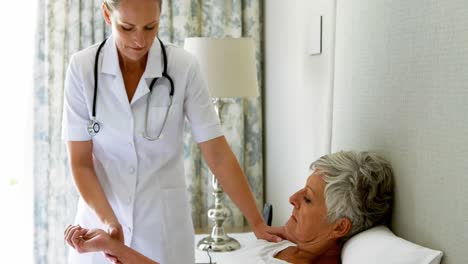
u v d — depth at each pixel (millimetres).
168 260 1688
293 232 1622
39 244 3094
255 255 1627
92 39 3061
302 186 2428
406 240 1421
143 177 1650
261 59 3148
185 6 3053
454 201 1229
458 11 1207
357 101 1718
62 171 3064
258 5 3105
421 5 1354
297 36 2477
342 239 1547
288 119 2646
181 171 1728
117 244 1386
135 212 1656
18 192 3209
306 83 2354
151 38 1455
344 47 1805
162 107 1631
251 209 1743
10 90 3160
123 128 1605
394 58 1486
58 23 3002
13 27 3135
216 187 2451
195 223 3156
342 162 1504
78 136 1625
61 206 3074
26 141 3170
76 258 1694
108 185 1668
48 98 3025
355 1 1713
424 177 1348
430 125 1321
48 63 3008
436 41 1293
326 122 1978
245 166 3156
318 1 2182
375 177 1476
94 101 1593
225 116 3094
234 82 2414
